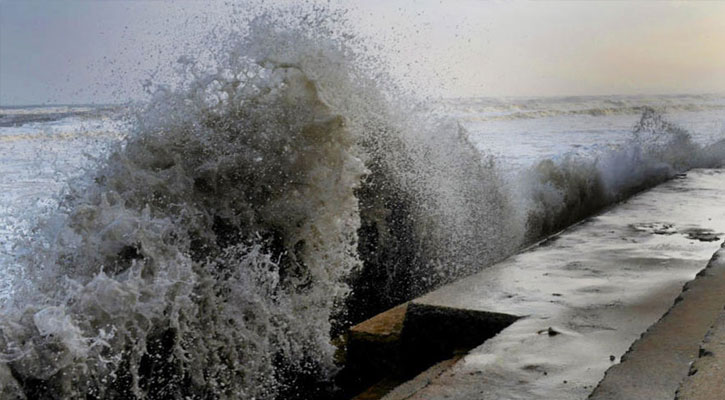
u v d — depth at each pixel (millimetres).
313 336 3250
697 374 1673
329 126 3469
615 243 4000
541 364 2090
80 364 2297
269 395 2895
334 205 3484
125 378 2486
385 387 2705
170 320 2625
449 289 3018
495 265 3498
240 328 2924
